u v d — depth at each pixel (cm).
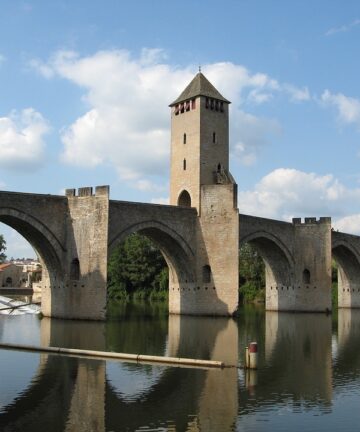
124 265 13225
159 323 6381
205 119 8275
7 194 6038
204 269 7606
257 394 2866
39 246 6619
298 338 5194
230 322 6769
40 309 7281
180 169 8369
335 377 3300
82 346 4303
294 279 9181
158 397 2775
